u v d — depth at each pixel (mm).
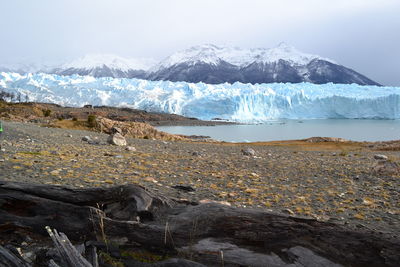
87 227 4203
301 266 3338
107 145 23641
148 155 18016
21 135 23969
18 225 4375
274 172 14219
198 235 3848
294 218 3777
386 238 3324
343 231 3482
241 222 3787
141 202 4352
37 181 8312
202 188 9609
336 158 23172
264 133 155125
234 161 17859
